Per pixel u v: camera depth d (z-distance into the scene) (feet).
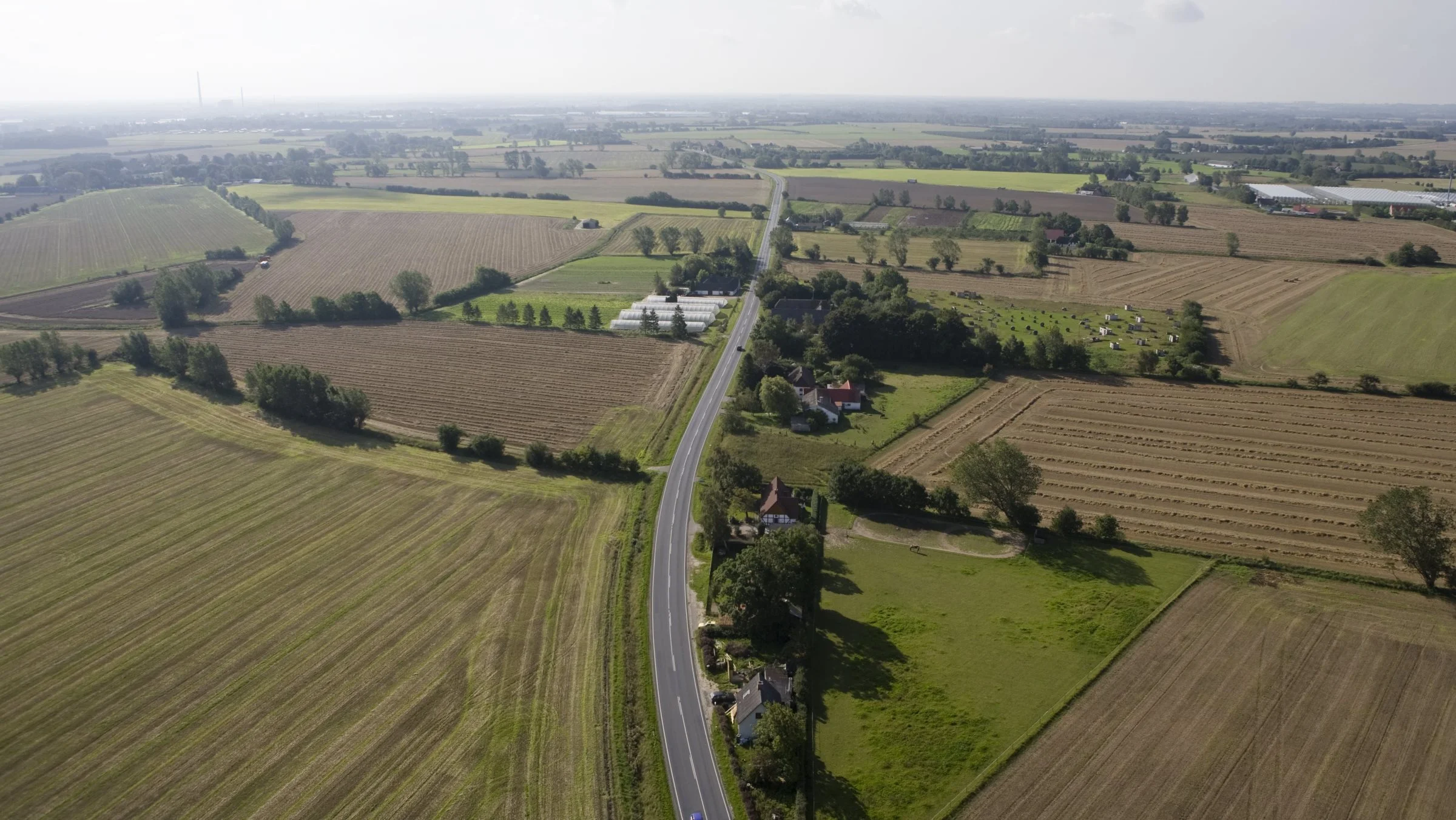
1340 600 278.87
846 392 453.17
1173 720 225.56
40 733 227.61
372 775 211.00
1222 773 207.31
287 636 266.36
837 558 315.37
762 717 220.64
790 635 263.70
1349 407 435.94
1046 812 197.67
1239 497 351.87
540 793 205.57
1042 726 223.92
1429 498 293.64
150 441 416.26
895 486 345.92
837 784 209.05
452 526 335.06
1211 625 266.36
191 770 213.46
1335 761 210.38
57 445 410.93
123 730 227.61
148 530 331.77
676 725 230.27
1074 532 326.03
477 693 240.53
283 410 444.55
